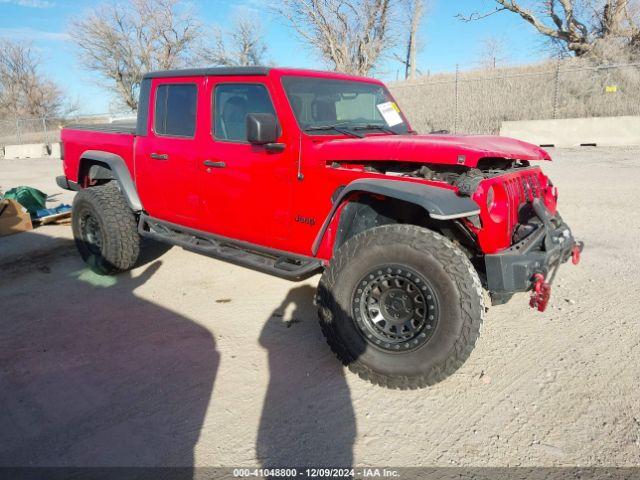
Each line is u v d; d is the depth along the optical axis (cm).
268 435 282
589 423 282
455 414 296
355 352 323
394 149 326
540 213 331
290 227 381
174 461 263
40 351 383
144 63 3850
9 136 3266
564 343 369
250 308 455
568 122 1609
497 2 2508
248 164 395
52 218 779
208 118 422
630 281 477
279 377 339
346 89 431
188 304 468
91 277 549
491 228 314
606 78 1989
